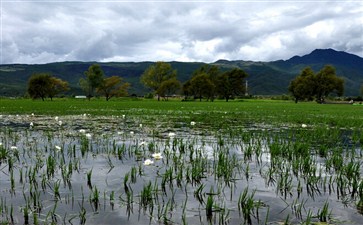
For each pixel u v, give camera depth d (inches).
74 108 1653.5
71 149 413.1
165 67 4574.3
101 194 246.5
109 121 856.3
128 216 206.4
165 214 202.1
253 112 1438.2
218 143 484.7
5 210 207.5
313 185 278.1
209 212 213.2
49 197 238.5
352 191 257.8
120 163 352.2
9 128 661.9
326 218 205.9
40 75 4052.7
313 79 3988.7
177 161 355.6
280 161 352.8
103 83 4419.3
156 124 781.3
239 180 292.4
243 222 199.0
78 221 197.6
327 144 494.6
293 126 778.8
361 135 567.5
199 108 1866.4
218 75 4827.8
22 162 348.5
